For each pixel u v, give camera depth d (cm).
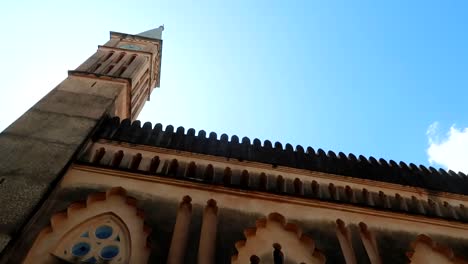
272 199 1347
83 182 1287
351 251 1227
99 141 1478
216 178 1405
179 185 1329
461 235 1356
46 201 1164
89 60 2255
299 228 1265
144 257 1112
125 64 2348
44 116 1526
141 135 1553
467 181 1662
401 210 1391
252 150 1580
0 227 1011
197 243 1118
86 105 1672
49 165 1260
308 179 1479
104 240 1166
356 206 1376
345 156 1664
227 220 1234
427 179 1614
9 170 1209
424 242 1327
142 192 1286
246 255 1174
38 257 1053
